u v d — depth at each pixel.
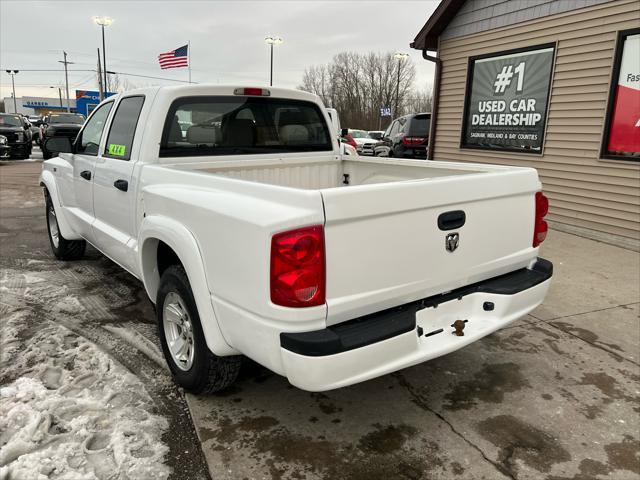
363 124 62.16
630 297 4.72
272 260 2.12
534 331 4.00
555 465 2.48
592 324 4.13
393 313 2.44
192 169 3.59
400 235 2.36
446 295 2.72
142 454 2.48
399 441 2.64
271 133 4.17
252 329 2.29
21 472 2.31
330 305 2.18
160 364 3.37
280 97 4.11
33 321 4.01
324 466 2.45
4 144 18.11
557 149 7.54
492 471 2.43
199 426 2.72
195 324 2.78
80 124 22.25
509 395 3.10
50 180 5.39
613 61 6.60
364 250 2.24
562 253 6.24
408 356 2.39
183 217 2.72
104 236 4.08
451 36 9.26
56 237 5.64
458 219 2.61
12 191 11.09
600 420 2.85
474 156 9.07
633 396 3.10
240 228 2.26
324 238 2.11
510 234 2.95
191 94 3.58
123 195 3.61
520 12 7.85
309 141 4.46
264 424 2.76
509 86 8.24
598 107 6.88
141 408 2.86
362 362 2.22
